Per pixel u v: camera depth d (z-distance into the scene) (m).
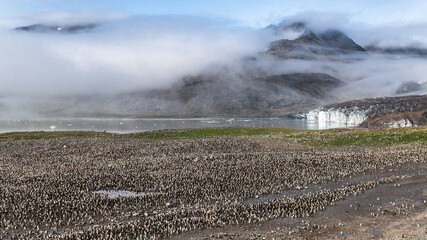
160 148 71.75
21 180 44.34
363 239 27.70
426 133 79.81
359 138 81.19
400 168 51.56
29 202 36.03
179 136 96.81
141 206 35.81
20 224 30.95
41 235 28.48
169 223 30.78
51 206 35.09
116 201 36.88
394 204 36.12
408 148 67.94
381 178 46.44
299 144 77.94
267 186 42.75
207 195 39.22
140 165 53.78
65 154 65.50
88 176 46.41
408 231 28.77
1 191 39.59
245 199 38.19
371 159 56.91
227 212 33.59
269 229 30.03
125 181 44.44
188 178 45.84
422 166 52.47
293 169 50.88
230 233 29.16
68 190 40.44
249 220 31.48
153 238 27.94
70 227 30.59
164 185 42.88
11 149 72.19
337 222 31.59
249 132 106.19
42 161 58.81
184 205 36.19
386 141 76.94
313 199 37.59
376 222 31.41
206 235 28.77
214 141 81.25
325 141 79.88
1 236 28.55
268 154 63.78
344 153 63.91
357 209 35.00
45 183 43.12
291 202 36.53
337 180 45.84
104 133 109.06
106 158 61.62
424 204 36.03
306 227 30.33
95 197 38.12
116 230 29.14
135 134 101.31
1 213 33.06
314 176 47.16
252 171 49.53
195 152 68.31
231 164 54.16
